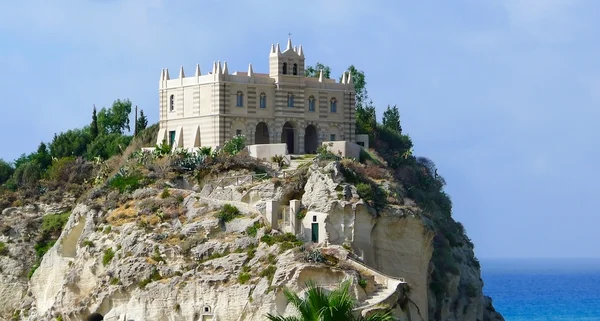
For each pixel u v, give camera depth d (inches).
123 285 6953.7
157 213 7239.2
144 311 6865.2
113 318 6958.7
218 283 6692.9
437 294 7711.6
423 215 7500.0
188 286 6766.7
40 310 7711.6
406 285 6545.3
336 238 6978.4
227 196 7396.7
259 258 6712.6
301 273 6456.7
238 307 6584.6
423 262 7332.7
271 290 6471.5
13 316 7805.1
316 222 6978.4
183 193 7401.6
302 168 7396.7
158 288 6840.6
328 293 5167.3
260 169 7711.6
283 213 7027.6
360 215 7012.8
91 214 7519.7
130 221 7298.2
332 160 7406.5
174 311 6776.6
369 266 6904.5
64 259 7677.2
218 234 6983.3
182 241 6993.1
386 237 7175.2
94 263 7263.8
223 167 7706.7
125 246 7130.9
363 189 7135.8
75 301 7273.6
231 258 6771.7
